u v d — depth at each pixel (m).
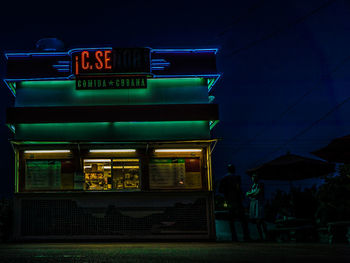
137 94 11.59
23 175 10.80
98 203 10.59
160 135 11.42
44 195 10.52
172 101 11.62
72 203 10.55
